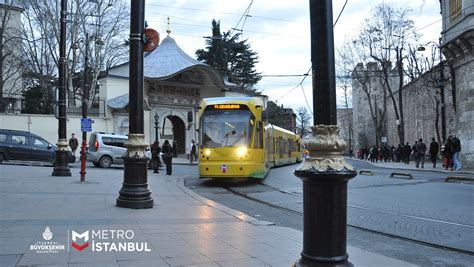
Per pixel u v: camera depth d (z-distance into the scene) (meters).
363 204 12.41
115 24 43.84
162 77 44.03
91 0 33.12
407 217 10.26
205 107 18.39
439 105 42.22
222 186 17.75
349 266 3.78
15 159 24.20
